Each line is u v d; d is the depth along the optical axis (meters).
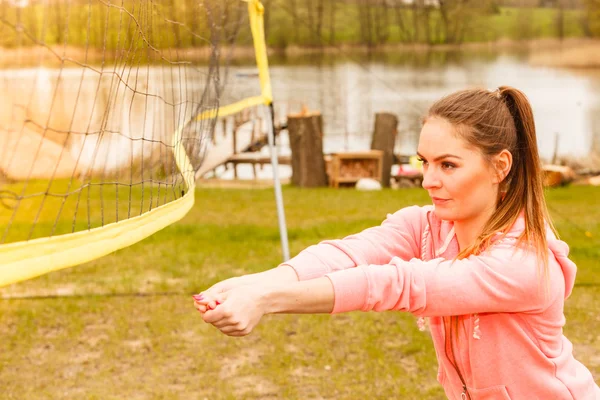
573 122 22.44
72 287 6.53
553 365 1.67
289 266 1.69
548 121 22.67
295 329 5.40
